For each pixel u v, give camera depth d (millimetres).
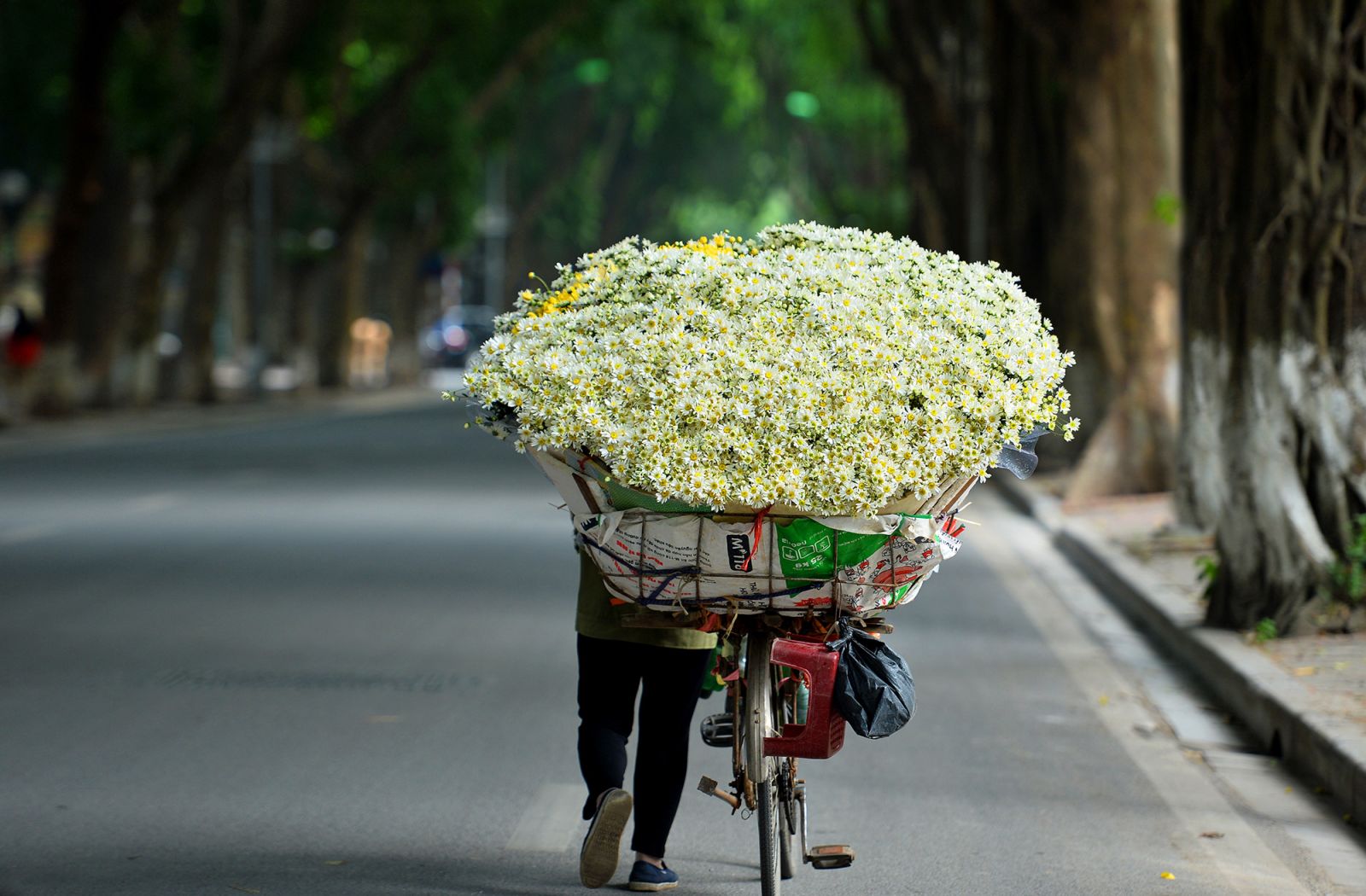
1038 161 30141
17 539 19719
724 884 7340
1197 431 18000
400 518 22469
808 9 65312
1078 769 9617
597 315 6270
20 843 7848
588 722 6980
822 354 6043
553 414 5992
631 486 6000
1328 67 13117
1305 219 13102
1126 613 15703
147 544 19453
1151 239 26375
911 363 6121
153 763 9398
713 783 6992
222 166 46000
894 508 6074
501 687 11578
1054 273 29547
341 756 9594
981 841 8094
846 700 6195
